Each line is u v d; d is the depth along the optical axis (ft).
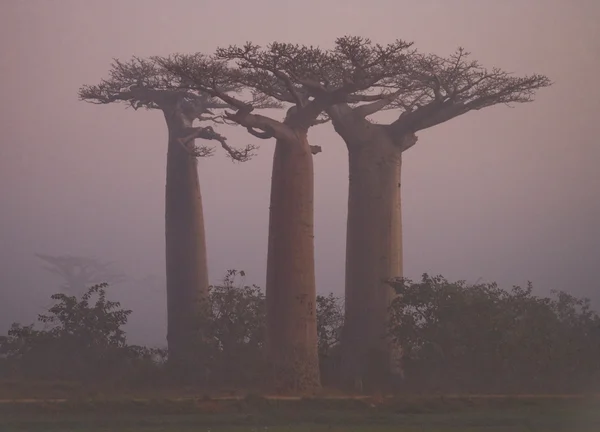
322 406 274.98
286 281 305.53
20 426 237.04
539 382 315.78
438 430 237.04
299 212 308.60
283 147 311.47
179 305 400.67
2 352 351.67
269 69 302.86
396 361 337.11
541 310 337.31
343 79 307.17
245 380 329.11
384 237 347.36
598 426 241.96
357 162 352.69
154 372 333.83
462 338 318.45
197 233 407.64
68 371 337.52
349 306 346.54
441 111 352.49
